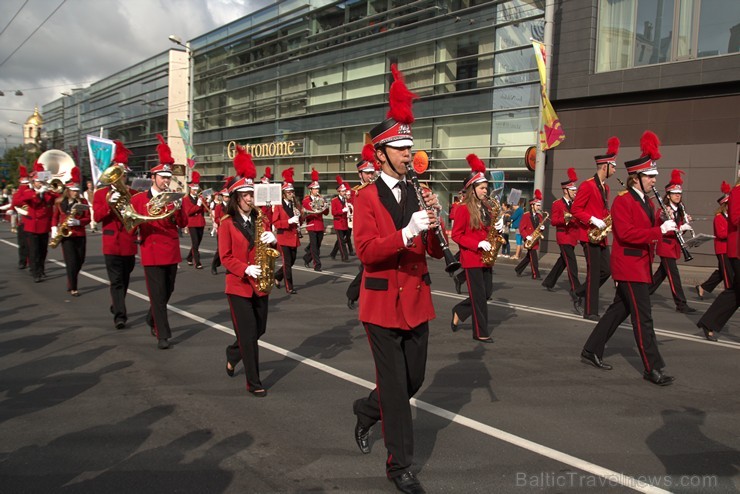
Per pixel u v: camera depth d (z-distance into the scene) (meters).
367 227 3.33
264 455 3.85
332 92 29.95
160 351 6.45
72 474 3.56
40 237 11.30
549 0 17.09
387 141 3.39
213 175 41.16
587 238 8.18
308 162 31.91
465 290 10.98
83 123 67.31
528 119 20.55
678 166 16.72
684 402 4.88
